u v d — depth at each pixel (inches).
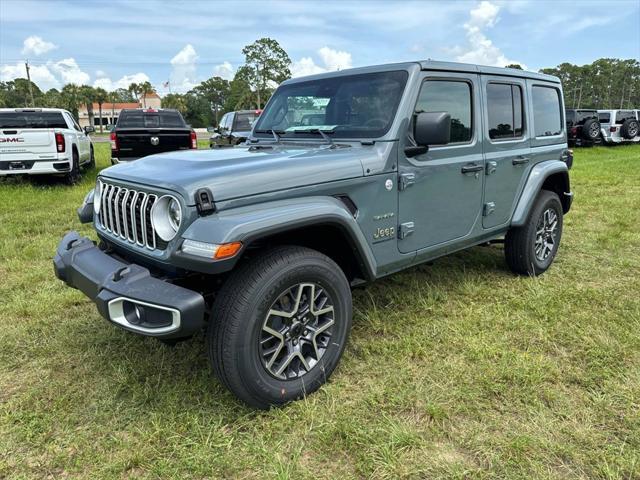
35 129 359.6
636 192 354.0
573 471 85.6
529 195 170.2
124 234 111.3
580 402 104.9
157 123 491.8
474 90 145.4
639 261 197.9
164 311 89.5
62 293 164.7
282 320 103.7
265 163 103.8
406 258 131.3
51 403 106.3
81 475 86.7
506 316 145.5
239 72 2394.2
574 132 785.6
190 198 91.9
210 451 91.0
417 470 86.0
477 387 109.8
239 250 90.7
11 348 129.6
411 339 131.0
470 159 144.9
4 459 90.0
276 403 102.5
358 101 132.4
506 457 88.8
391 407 103.7
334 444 92.9
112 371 118.1
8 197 330.6
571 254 210.1
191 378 115.0
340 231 110.6
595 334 133.0
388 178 121.0
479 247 220.1
